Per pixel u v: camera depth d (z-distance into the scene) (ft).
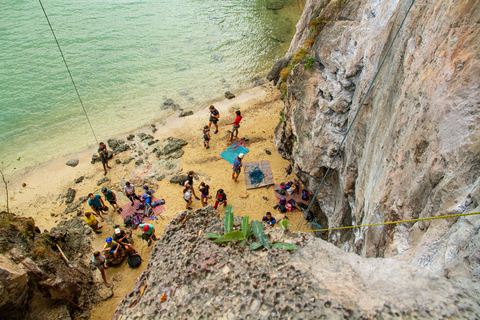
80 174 45.06
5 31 70.38
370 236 18.60
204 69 67.67
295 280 9.74
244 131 52.85
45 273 25.96
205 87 63.21
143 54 69.41
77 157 47.70
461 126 12.52
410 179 15.35
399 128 17.08
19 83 58.39
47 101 55.98
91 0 86.02
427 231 12.69
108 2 86.17
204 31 79.20
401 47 18.78
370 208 19.17
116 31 75.20
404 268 9.44
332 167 31.42
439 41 14.61
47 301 26.08
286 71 46.83
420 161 14.75
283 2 94.68
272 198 41.93
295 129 34.94
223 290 9.95
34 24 73.77
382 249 16.92
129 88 60.85
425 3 16.88
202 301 9.81
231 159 47.47
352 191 26.86
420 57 16.16
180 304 9.88
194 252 11.28
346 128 29.12
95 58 66.33
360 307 8.57
